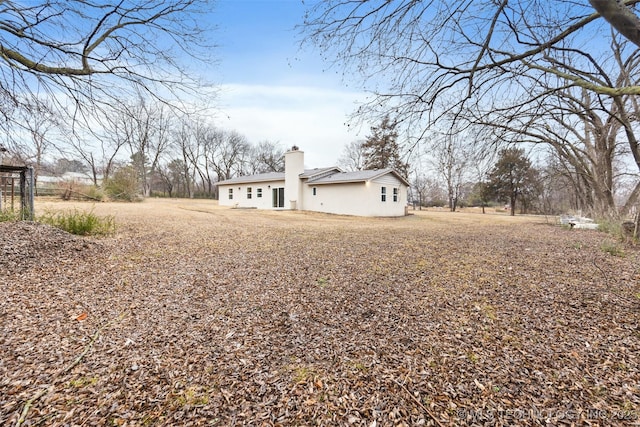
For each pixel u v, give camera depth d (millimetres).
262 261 5219
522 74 4109
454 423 1688
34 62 4457
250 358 2344
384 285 4023
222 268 4766
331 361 2314
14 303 3129
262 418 1729
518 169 24016
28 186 7785
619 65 5617
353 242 7121
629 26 1919
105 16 4477
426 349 2473
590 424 1659
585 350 2395
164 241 6699
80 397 1856
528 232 9906
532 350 2424
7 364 2143
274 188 20094
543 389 1955
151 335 2662
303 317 3080
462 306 3322
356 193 16797
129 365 2207
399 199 18828
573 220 12141
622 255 5812
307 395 1930
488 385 2008
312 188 18734
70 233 6289
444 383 2035
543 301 3400
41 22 4266
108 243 6051
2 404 1766
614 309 3123
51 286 3678
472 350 2445
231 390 1969
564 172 13734
